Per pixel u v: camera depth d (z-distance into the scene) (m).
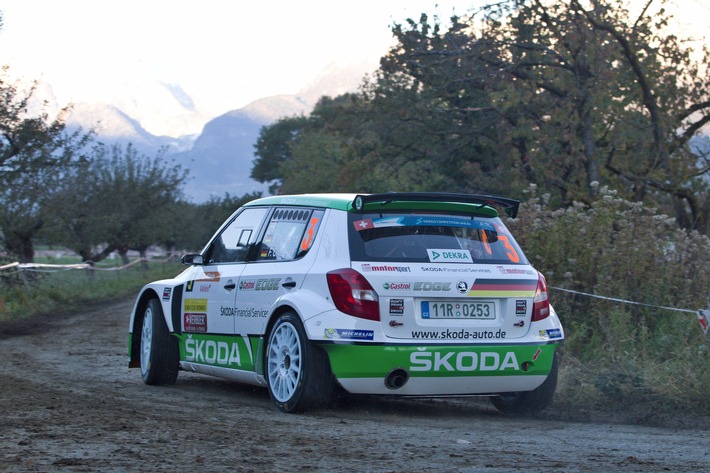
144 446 5.40
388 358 6.73
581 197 24.16
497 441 6.03
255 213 8.50
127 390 8.74
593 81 24.45
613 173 25.11
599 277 10.62
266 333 7.48
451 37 27.00
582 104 24.77
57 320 20.58
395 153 33.84
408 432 6.32
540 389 7.44
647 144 24.27
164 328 9.19
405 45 28.34
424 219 7.29
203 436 5.81
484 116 30.39
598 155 25.69
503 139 26.61
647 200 23.39
